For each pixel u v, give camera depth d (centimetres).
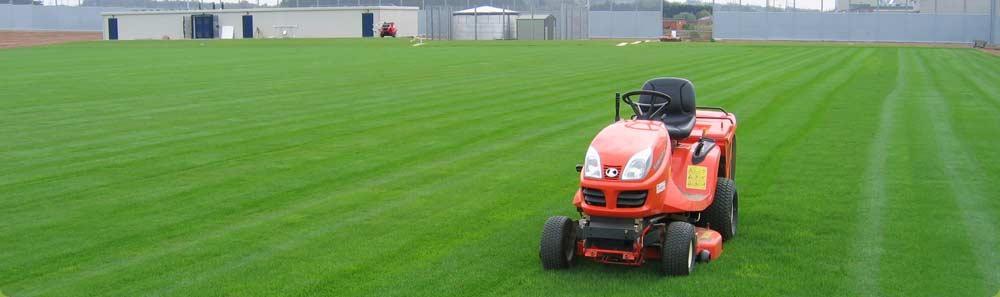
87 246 833
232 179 1134
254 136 1492
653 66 3219
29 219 934
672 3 9306
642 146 702
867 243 814
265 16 7412
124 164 1242
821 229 866
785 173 1152
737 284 698
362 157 1288
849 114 1755
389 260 778
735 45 5506
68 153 1336
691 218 811
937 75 2811
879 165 1203
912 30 6775
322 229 884
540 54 4081
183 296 690
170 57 3959
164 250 817
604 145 712
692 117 851
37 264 779
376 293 690
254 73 2898
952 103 1959
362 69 3050
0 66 3347
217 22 7594
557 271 738
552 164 1226
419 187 1080
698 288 690
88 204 1001
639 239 707
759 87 2352
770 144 1383
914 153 1296
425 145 1391
